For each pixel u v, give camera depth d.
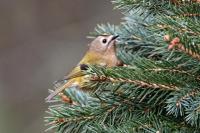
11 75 25.59
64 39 25.62
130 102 10.63
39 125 22.47
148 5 11.09
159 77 10.16
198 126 10.09
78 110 10.81
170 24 10.30
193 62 10.00
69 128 10.84
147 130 10.11
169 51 9.97
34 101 23.80
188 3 10.95
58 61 25.12
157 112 10.53
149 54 11.87
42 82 24.77
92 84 10.27
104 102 10.73
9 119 22.62
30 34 26.44
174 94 10.03
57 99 11.64
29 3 26.75
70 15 25.98
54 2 26.33
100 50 13.34
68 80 12.68
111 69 10.28
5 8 26.80
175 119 10.38
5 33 26.61
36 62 25.67
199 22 10.47
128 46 12.19
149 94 10.43
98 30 13.31
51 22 26.36
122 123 10.51
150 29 10.46
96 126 10.43
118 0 11.23
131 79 10.20
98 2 25.33
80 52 25.14
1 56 26.06
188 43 9.80
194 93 9.92
